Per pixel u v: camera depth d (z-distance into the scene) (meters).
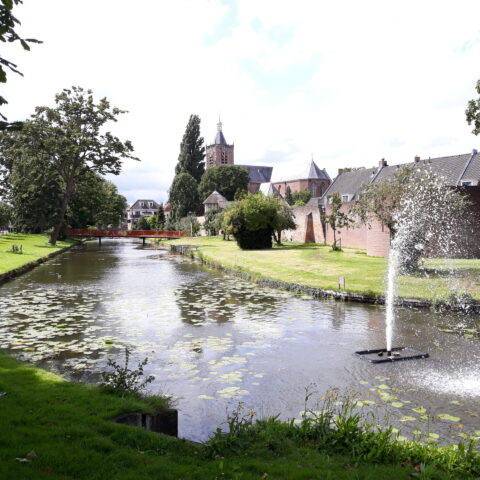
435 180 21.77
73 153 38.94
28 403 5.15
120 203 86.62
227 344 9.70
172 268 26.42
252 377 7.67
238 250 35.25
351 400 6.66
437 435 5.49
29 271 24.23
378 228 26.00
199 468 3.81
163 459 3.97
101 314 12.76
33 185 42.44
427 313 12.70
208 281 20.19
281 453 4.30
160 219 92.69
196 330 10.94
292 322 11.80
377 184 22.42
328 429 4.81
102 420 4.73
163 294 16.41
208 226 63.50
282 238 48.25
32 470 3.50
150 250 46.00
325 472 3.83
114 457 3.89
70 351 9.04
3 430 4.25
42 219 47.91
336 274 18.97
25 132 37.28
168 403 5.93
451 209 22.09
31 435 4.20
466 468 4.10
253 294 16.34
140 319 12.12
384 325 11.40
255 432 4.77
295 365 8.33
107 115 40.75
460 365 8.30
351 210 23.31
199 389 7.10
